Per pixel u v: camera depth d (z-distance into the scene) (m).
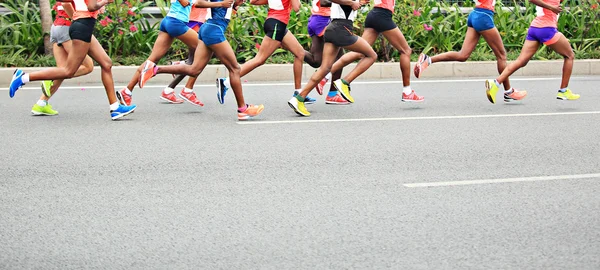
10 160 13.04
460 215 10.16
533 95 20.94
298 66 18.27
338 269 8.30
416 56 25.75
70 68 16.53
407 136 15.28
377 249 8.89
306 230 9.54
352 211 10.30
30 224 9.73
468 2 29.12
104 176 12.02
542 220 9.99
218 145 14.30
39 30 25.05
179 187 11.42
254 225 9.71
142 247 8.94
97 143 14.41
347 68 23.92
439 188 11.46
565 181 11.92
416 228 9.63
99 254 8.72
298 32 26.31
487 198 10.95
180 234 9.38
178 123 16.48
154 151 13.78
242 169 12.52
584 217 10.13
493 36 18.89
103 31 25.02
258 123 16.58
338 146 14.29
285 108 18.61
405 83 18.94
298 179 11.91
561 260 8.58
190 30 18.06
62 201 10.70
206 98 19.94
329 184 11.63
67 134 15.24
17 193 11.08
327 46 17.23
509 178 12.07
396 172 12.38
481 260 8.56
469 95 20.84
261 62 17.80
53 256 8.65
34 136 15.02
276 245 9.01
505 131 15.89
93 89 21.25
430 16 27.86
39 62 23.70
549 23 18.70
